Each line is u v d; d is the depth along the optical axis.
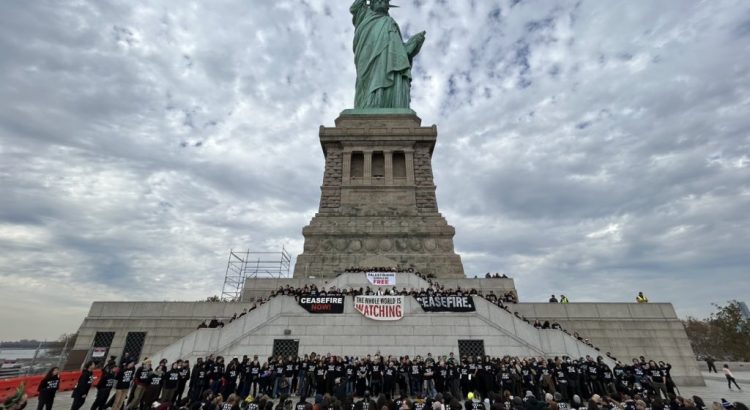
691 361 33.81
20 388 15.66
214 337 27.42
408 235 51.47
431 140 59.78
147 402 18.17
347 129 60.66
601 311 36.03
